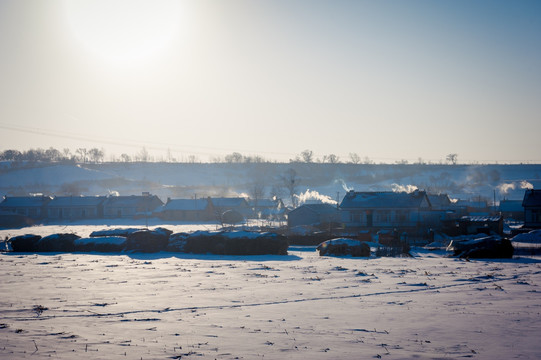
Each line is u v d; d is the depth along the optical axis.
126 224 115.88
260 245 45.38
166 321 16.42
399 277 28.64
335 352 12.47
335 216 90.69
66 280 27.23
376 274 30.16
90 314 17.58
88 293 22.56
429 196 115.56
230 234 46.62
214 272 31.17
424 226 76.62
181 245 47.62
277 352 12.43
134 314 17.64
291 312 18.12
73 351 12.23
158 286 24.91
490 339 13.96
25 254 46.94
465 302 20.25
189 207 131.00
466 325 15.84
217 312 18.09
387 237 60.88
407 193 82.00
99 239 49.62
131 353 12.17
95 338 13.80
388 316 17.34
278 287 24.64
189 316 17.31
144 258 42.06
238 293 22.64
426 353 12.38
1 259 40.94
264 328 15.37
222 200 138.38
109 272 31.20
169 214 132.12
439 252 50.28
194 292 22.95
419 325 15.86
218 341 13.61
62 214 137.75
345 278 28.22
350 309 18.70
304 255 45.72
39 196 142.62
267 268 33.44
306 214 90.75
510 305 19.52
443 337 14.20
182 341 13.59
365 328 15.41
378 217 78.94
